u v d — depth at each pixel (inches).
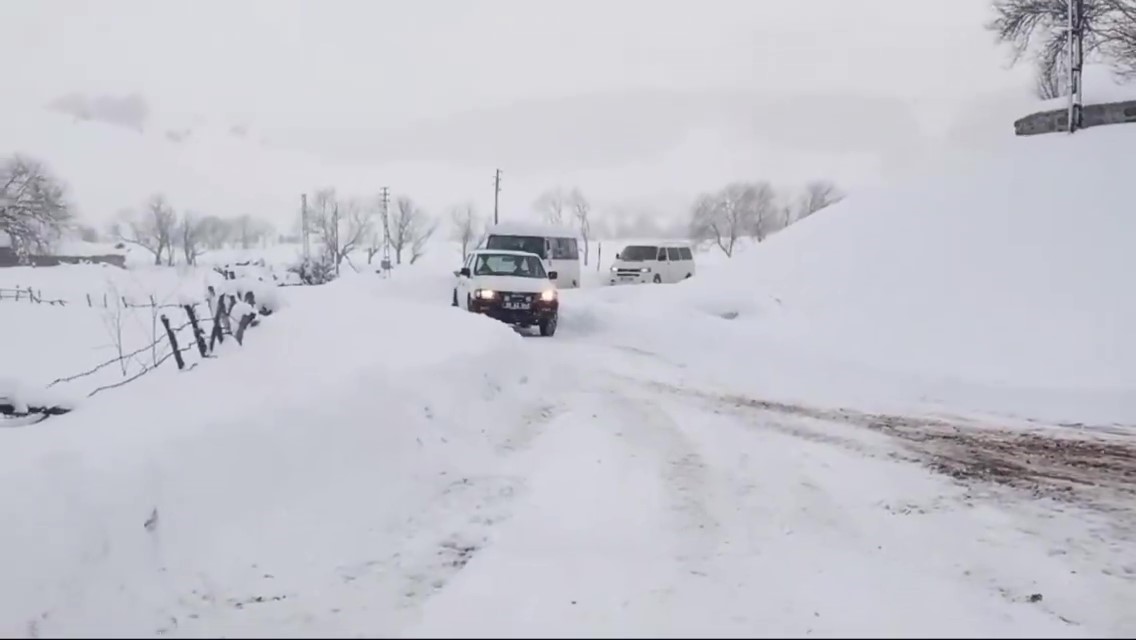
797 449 302.0
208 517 188.9
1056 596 170.7
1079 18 1042.1
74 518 166.1
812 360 542.0
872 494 244.4
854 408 395.9
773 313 762.2
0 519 158.6
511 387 377.1
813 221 1026.7
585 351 598.2
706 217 3161.9
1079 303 575.8
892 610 162.6
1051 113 1045.8
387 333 429.7
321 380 275.7
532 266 724.0
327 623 155.3
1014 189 831.1
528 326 700.0
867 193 1043.9
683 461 279.1
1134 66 1105.4
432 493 233.9
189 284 980.6
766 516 222.2
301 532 195.8
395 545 196.5
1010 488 253.4
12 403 307.4
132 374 499.2
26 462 179.9
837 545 200.7
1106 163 818.2
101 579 161.2
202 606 162.7
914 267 743.7
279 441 220.8
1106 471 276.8
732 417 362.6
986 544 202.2
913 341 585.9
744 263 968.9
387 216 3147.1
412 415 272.4
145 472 186.4
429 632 150.8
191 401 272.8
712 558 190.9
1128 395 404.2
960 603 166.4
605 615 158.4
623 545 198.5
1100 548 200.1
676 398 409.1
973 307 623.5
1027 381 457.1
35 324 825.5
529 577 177.3
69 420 249.9
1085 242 668.1
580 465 269.6
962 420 368.8
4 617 144.9
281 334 444.8
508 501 230.8
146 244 3695.9
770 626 154.1
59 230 2847.0
